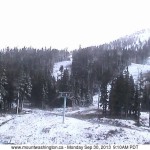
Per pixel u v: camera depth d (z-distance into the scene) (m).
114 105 79.94
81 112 91.94
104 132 49.28
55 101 110.38
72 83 115.56
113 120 69.31
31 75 114.94
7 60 163.00
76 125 54.12
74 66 187.62
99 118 73.06
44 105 105.12
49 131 50.31
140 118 78.31
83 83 124.06
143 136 48.28
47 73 136.50
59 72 196.00
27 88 85.75
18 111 85.12
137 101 78.19
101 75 154.62
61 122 56.69
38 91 106.94
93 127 52.75
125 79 83.12
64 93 58.19
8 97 85.94
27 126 55.09
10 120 63.38
